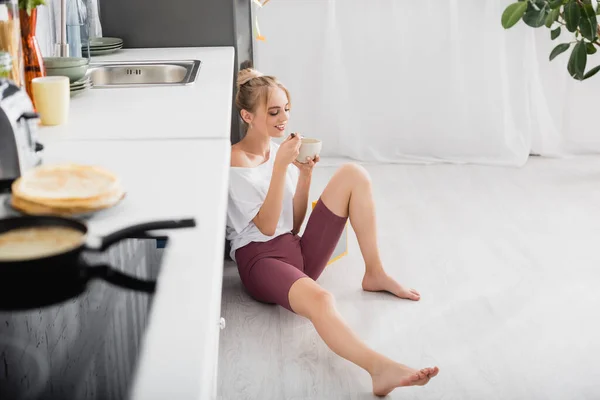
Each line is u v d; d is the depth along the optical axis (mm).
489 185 3930
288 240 2527
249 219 2434
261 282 2432
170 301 836
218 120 1775
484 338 2342
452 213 3494
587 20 3500
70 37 2379
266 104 2451
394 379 1988
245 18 3084
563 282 2734
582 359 2221
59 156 1452
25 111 1254
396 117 4371
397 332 2383
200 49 3027
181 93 2125
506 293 2648
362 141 4410
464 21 4207
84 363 693
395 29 4234
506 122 4309
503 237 3186
